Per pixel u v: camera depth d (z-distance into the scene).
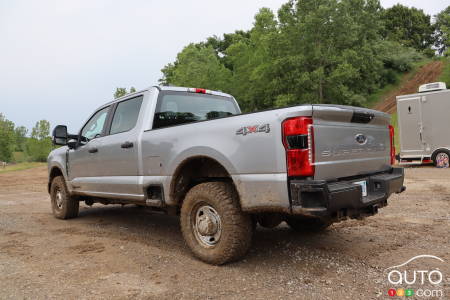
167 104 4.93
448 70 52.59
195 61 49.53
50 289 3.21
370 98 50.75
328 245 4.35
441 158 13.36
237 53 44.38
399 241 4.41
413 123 14.07
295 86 34.78
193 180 4.29
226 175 3.93
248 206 3.40
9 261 4.07
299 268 3.60
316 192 3.01
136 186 4.72
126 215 6.95
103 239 4.99
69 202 6.56
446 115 13.23
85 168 5.88
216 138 3.68
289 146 3.13
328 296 2.94
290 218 4.70
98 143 5.49
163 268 3.71
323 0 33.62
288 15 33.97
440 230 4.86
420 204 6.79
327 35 34.22
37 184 16.27
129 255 4.19
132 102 5.17
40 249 4.55
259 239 4.74
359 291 3.02
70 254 4.29
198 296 2.99
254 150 3.35
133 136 4.78
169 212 4.54
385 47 59.03
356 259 3.81
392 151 4.45
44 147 54.34
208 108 5.43
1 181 18.61
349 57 34.53
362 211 3.59
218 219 3.75
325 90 35.66
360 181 3.69
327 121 3.31
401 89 51.72
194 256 4.07
